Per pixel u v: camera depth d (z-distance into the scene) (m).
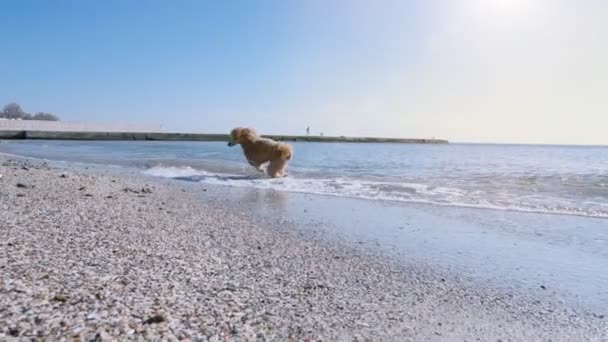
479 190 7.86
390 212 5.64
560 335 2.19
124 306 2.03
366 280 2.94
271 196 6.96
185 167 12.01
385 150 33.94
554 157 25.34
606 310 2.53
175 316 2.00
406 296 2.66
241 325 2.01
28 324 1.71
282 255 3.46
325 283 2.81
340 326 2.12
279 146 9.65
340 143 60.09
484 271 3.23
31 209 4.37
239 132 9.99
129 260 2.85
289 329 2.03
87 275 2.42
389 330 2.13
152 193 6.66
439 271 3.22
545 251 3.81
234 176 9.92
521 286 2.92
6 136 34.19
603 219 5.21
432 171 12.09
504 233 4.48
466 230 4.61
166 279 2.54
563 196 7.12
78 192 5.91
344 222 4.96
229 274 2.83
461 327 2.23
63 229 3.57
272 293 2.53
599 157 25.64
